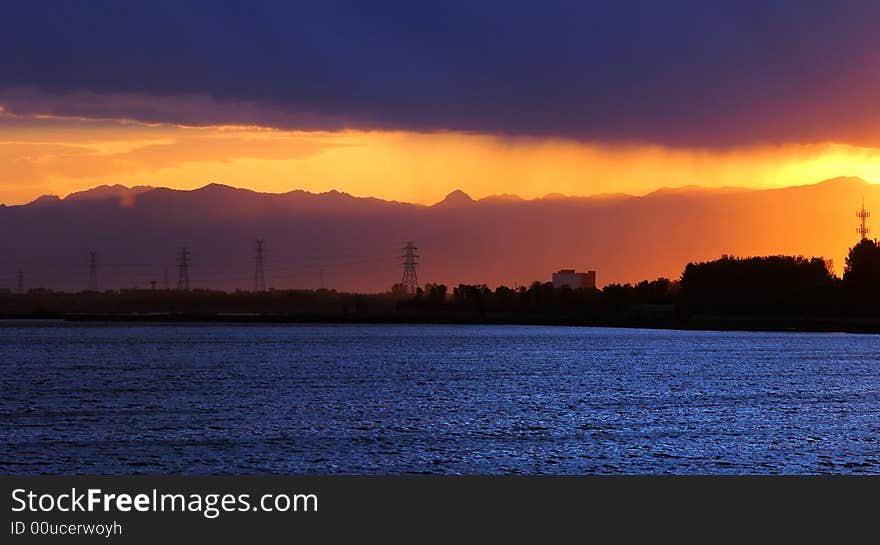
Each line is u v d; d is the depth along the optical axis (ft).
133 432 255.50
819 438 248.11
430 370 479.82
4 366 500.74
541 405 319.88
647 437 249.75
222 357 589.73
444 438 247.70
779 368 495.82
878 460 220.43
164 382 403.95
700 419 284.00
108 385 389.19
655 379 426.10
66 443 238.07
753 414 296.71
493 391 368.27
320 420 279.69
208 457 222.07
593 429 263.29
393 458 222.07
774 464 216.54
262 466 213.66
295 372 463.01
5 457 220.84
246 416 287.28
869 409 309.63
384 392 362.74
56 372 459.73
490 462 218.18
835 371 474.08
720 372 468.75
